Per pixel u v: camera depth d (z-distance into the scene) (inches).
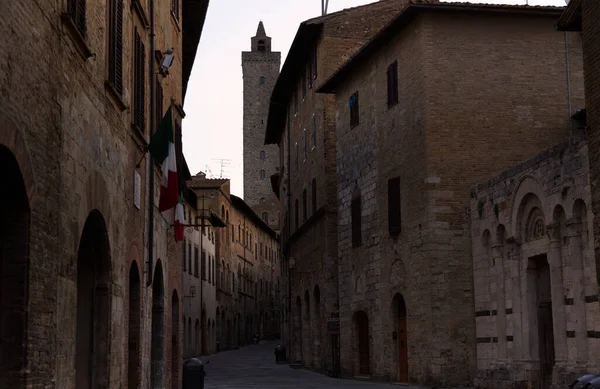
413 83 1323.8
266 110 5246.1
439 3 1279.5
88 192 585.6
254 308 3902.6
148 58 895.7
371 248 1476.4
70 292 537.0
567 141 976.9
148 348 884.6
